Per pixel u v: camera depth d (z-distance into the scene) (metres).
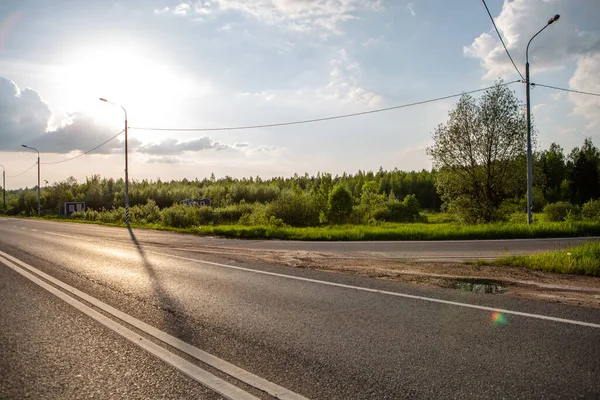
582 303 5.89
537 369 3.58
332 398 3.11
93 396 3.19
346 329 4.79
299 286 7.33
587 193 79.62
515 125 26.27
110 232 24.69
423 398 3.09
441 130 27.88
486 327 4.77
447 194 28.12
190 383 3.40
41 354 4.12
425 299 6.19
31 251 13.77
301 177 122.31
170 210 36.12
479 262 10.04
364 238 18.91
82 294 6.88
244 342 4.40
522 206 27.42
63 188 90.75
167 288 7.32
